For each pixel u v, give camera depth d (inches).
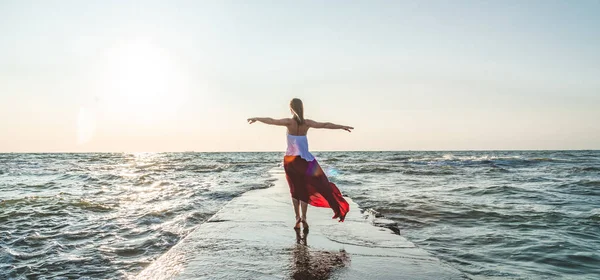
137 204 427.8
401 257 148.4
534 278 174.9
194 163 1955.0
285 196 363.9
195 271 128.1
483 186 608.7
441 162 1713.8
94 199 471.5
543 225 295.9
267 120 181.0
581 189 558.6
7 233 272.8
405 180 765.3
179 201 449.1
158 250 229.9
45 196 500.7
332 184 190.2
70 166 1624.0
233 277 121.9
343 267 134.0
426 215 343.9
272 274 125.3
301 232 196.1
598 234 264.5
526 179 770.2
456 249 227.9
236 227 208.4
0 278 176.1
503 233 268.8
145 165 1713.8
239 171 1130.7
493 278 174.7
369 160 2213.3
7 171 1197.1
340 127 189.3
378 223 226.5
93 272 186.4
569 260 203.2
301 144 187.2
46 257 212.5
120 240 256.2
